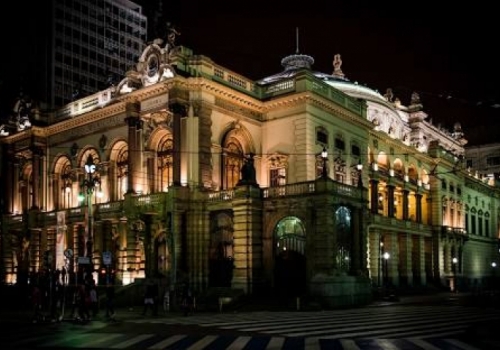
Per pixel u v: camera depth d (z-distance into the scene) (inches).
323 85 2107.5
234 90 1975.9
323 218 1654.8
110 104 2130.9
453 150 3959.2
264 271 1763.0
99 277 2021.4
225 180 1983.3
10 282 2522.1
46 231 2373.3
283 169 2037.4
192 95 1889.8
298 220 1731.1
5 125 2701.8
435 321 1170.6
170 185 1849.2
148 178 2004.2
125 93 2049.7
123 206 1987.0
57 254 2117.4
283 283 1739.7
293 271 1726.1
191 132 1873.8
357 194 1829.5
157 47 1975.9
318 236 1657.2
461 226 3314.5
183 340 874.8
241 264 1726.1
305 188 1708.9
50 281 1425.9
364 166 2335.1
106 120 2214.6
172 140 1911.9
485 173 4574.3
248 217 1740.9
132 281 1939.0
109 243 2108.8
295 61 2807.6
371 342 839.7
